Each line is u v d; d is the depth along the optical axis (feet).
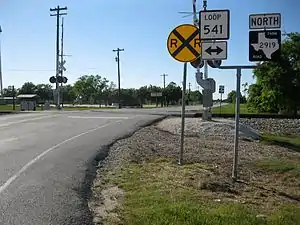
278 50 29.25
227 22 30.40
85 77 346.54
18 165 36.04
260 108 155.84
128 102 333.21
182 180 30.14
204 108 79.97
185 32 34.47
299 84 145.28
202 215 21.27
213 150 50.42
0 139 54.90
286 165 41.09
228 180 31.58
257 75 150.00
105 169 35.22
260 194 28.17
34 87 395.55
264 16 29.27
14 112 131.23
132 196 25.62
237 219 20.94
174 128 74.38
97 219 21.36
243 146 58.29
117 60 269.03
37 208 23.13
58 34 182.19
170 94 370.53
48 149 45.73
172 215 21.18
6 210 22.74
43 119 94.17
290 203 26.40
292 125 97.86
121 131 66.74
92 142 52.06
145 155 42.80
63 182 29.71
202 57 30.83
